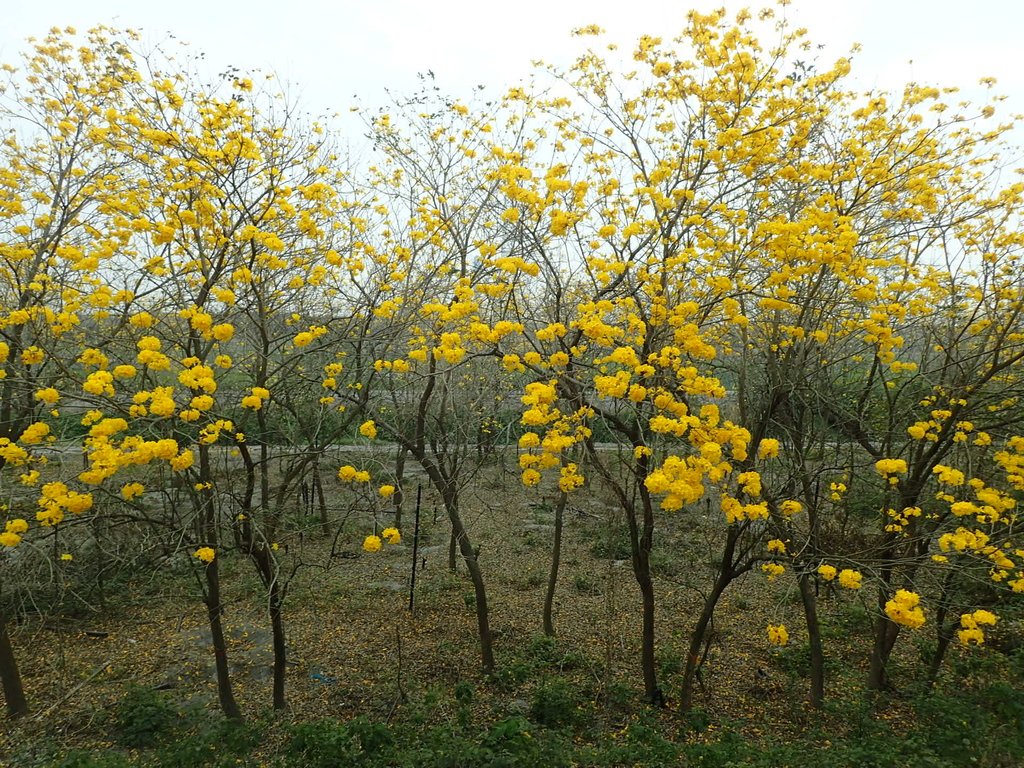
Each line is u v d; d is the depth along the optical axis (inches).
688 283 190.4
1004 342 196.9
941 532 204.5
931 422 187.9
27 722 210.8
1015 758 155.5
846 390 257.0
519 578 351.3
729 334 242.2
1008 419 197.5
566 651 265.6
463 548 245.0
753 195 193.6
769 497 178.4
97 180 211.6
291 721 211.8
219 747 183.8
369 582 342.0
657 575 350.3
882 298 205.0
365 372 248.8
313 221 188.5
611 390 139.6
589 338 169.8
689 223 168.9
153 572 224.5
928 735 173.5
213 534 187.6
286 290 208.2
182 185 171.9
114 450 123.0
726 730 192.7
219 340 158.6
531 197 170.1
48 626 279.9
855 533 246.2
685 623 293.9
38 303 180.1
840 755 162.4
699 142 177.3
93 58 209.3
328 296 252.5
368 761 165.6
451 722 203.6
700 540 394.0
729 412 242.1
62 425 197.5
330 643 276.2
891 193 194.9
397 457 307.0
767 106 197.8
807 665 250.4
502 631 288.5
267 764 180.7
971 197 215.8
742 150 177.5
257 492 432.5
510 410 321.4
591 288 242.8
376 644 275.1
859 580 145.8
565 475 165.6
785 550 177.9
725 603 315.0
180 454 139.6
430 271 234.5
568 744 178.1
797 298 189.2
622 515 384.2
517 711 214.7
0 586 212.1
